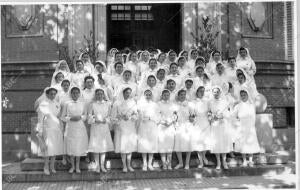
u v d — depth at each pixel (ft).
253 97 35.42
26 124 41.42
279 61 43.65
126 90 31.24
